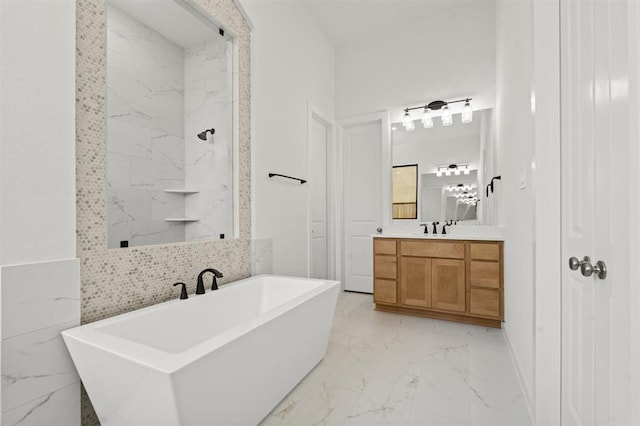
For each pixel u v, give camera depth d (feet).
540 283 4.27
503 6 7.86
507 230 7.63
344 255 12.89
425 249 9.36
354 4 10.26
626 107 2.32
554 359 4.14
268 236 8.30
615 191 2.53
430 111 10.90
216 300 5.90
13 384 3.35
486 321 8.64
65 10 3.97
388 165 11.70
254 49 7.81
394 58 11.68
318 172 12.18
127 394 3.31
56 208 3.84
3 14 3.37
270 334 4.42
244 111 7.49
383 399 5.13
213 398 3.48
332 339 7.68
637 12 2.02
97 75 4.50
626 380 2.36
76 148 4.19
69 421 3.84
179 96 5.99
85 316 4.22
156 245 5.42
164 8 5.74
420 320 9.17
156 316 4.78
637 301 2.06
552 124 4.18
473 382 5.66
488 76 10.12
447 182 10.75
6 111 3.39
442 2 10.21
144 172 5.32
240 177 7.35
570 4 3.69
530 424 4.50
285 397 5.14
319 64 11.48
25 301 3.47
